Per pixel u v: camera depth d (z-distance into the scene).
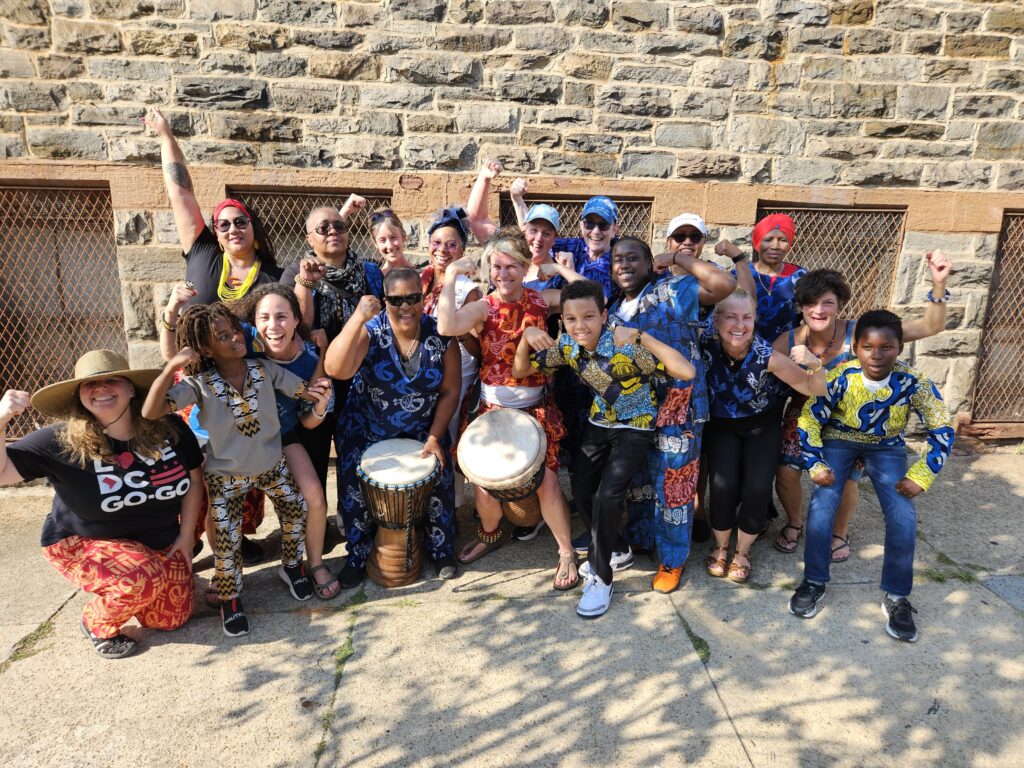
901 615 3.02
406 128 4.61
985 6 4.76
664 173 4.81
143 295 4.61
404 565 3.38
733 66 4.71
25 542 3.93
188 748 2.40
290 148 4.55
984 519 4.10
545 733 2.47
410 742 2.43
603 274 3.69
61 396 2.54
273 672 2.79
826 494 3.17
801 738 2.44
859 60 4.77
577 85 4.65
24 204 4.55
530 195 4.80
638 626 3.08
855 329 3.03
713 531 3.57
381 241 3.58
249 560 3.65
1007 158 4.96
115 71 4.35
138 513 2.83
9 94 4.30
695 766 2.32
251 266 3.58
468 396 3.66
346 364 3.04
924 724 2.50
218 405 2.83
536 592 3.37
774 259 3.91
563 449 3.79
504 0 4.51
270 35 4.41
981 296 5.12
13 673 2.78
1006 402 5.37
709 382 3.29
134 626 3.11
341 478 3.40
